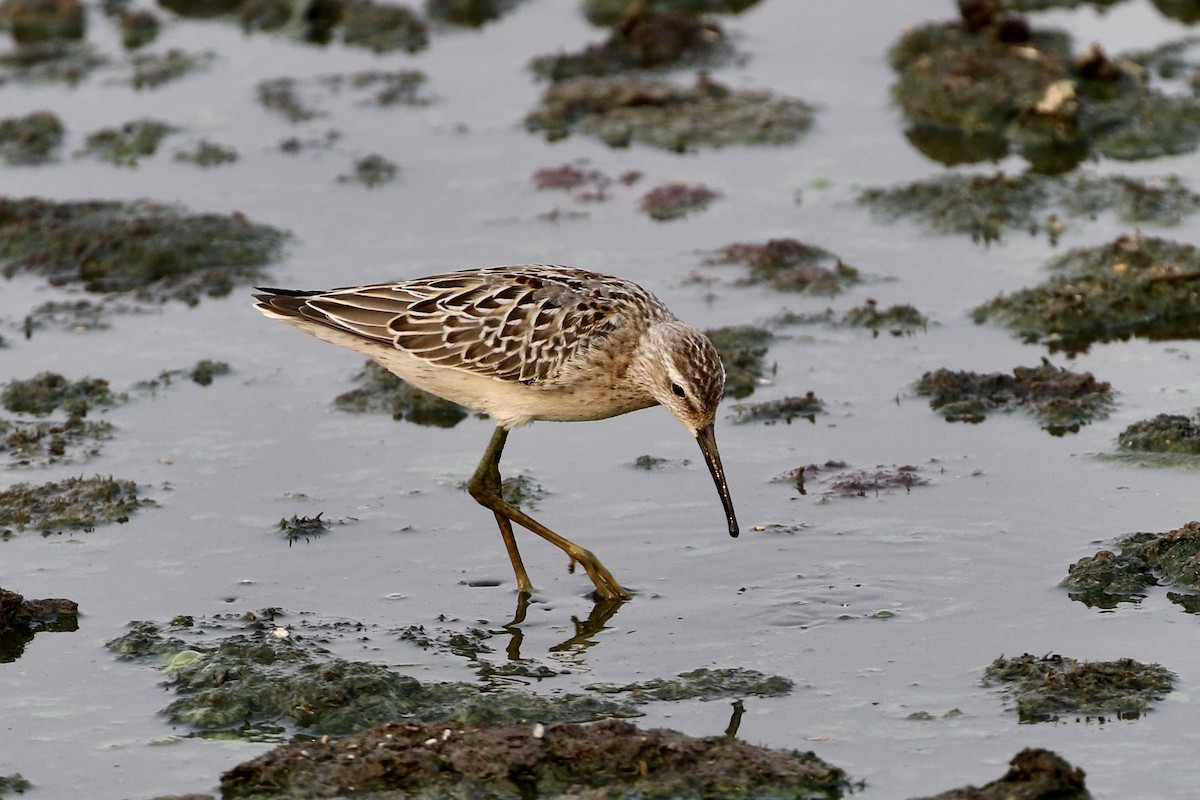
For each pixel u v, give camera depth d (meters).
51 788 10.15
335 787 9.94
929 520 13.46
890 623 11.91
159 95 24.92
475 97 24.56
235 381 16.77
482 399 13.55
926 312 17.62
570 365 13.19
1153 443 14.40
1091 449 14.55
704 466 14.79
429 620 12.28
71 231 19.81
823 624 11.95
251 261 19.33
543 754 10.07
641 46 25.66
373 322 13.55
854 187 20.95
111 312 18.31
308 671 11.27
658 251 19.36
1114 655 11.26
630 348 13.25
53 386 16.41
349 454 15.21
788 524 13.55
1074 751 10.15
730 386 16.27
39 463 15.01
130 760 10.44
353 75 25.36
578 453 15.21
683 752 10.05
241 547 13.46
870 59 25.28
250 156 22.58
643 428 15.75
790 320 17.56
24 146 22.84
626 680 11.29
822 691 11.02
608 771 9.98
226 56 26.59
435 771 10.02
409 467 14.94
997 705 10.71
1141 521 13.20
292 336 17.86
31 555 13.35
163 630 11.99
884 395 15.95
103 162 22.47
